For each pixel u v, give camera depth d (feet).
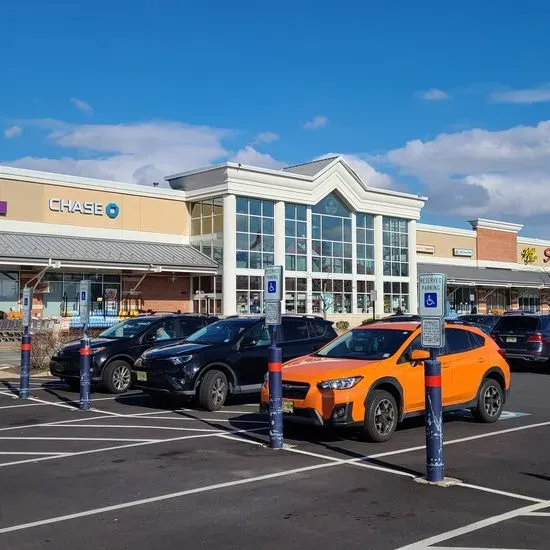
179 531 19.36
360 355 34.27
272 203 130.41
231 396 46.42
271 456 28.96
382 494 23.09
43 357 66.39
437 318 24.16
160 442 32.12
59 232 111.65
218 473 26.07
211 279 125.29
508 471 26.45
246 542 18.45
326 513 20.99
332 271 140.67
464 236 188.55
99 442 32.22
